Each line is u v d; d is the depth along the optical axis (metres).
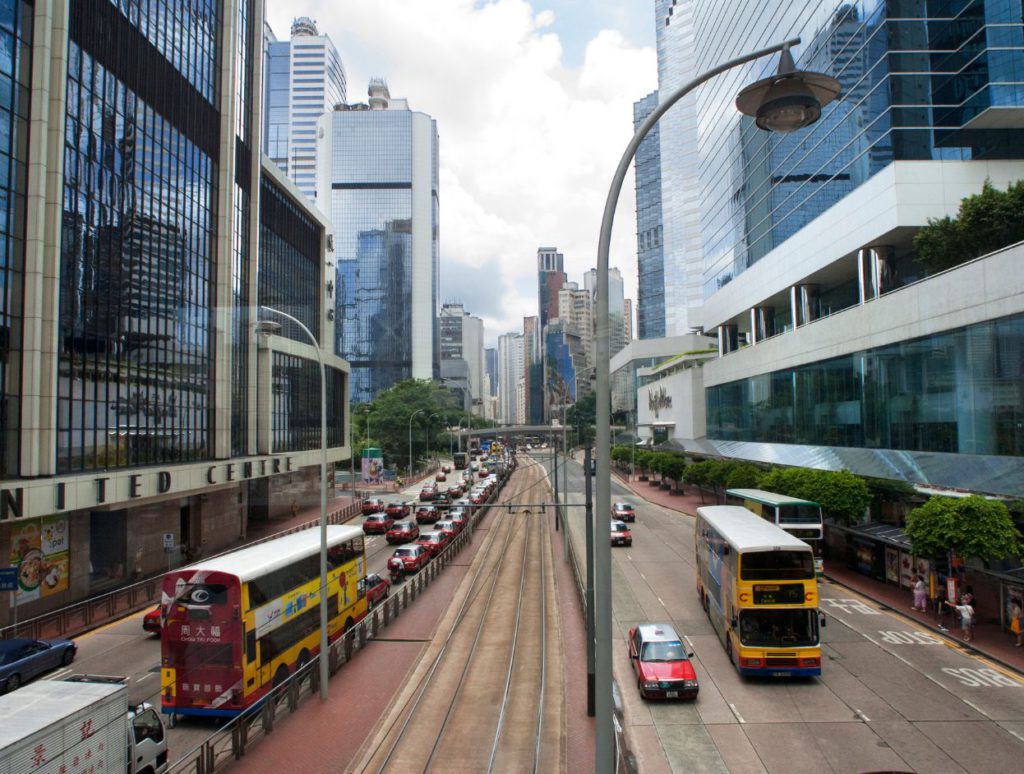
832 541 41.09
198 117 41.56
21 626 25.42
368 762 15.68
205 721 18.30
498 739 16.98
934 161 40.97
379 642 25.81
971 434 32.12
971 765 15.24
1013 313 29.12
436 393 128.88
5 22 26.36
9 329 26.39
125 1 33.94
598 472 8.50
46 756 10.21
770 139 59.66
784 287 56.16
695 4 82.62
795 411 54.28
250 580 18.28
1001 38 39.72
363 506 64.00
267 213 54.97
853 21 45.56
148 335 35.50
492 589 34.69
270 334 51.19
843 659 23.00
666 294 152.88
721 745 16.62
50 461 27.42
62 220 28.64
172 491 36.12
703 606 29.78
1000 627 26.00
